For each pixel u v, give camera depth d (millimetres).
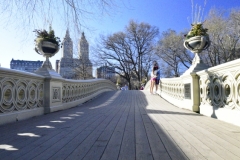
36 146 2762
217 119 4922
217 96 4973
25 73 5039
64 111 6883
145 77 42406
